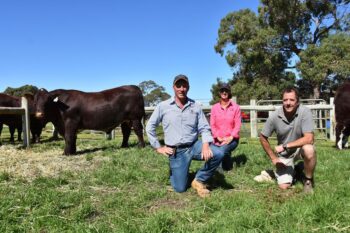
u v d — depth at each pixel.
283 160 5.89
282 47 40.41
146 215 4.85
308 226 4.21
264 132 5.91
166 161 7.87
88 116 9.90
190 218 4.61
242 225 4.27
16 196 5.48
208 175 5.74
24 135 11.21
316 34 40.94
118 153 9.16
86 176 6.77
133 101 10.44
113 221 4.64
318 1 38.91
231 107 7.38
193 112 5.86
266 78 41.41
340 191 5.35
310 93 42.34
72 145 9.71
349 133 10.57
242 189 5.95
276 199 5.19
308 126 5.59
